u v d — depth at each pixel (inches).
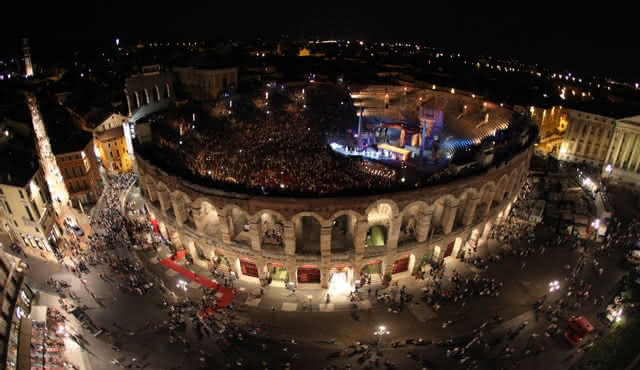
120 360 1594.5
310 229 2146.9
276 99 4131.4
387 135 3437.5
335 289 2003.0
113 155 3189.0
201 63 3996.1
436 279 2063.2
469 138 3223.4
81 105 3380.9
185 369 1567.4
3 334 1456.7
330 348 1676.9
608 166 3218.5
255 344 1690.5
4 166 2017.7
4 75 4180.6
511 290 1983.3
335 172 2309.3
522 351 1657.2
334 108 4052.7
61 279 1999.3
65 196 2514.8
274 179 2151.8
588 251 2263.8
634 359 1594.5
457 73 5674.2
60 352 1592.0
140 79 3454.7
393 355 1644.9
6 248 2183.8
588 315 1829.5
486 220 2240.4
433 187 1834.4
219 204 1838.1
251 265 2047.2
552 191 2824.8
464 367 1590.8
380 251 1924.2
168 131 2829.7
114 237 2352.4
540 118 3558.1
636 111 3341.5
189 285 2010.3
